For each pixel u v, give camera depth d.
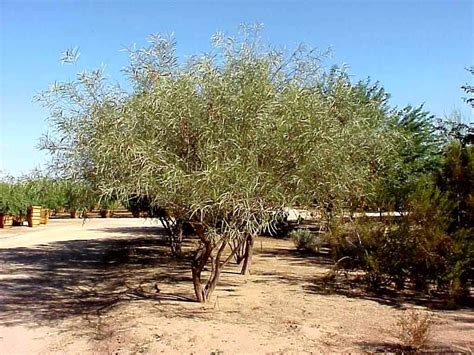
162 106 8.34
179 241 17.84
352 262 12.24
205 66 8.55
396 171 15.66
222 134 8.17
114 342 7.79
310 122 8.23
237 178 7.65
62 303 11.05
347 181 9.05
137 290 11.90
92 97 9.39
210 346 7.32
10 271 15.71
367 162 10.93
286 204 8.27
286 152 8.26
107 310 10.06
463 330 8.48
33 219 34.41
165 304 9.99
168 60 9.88
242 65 8.62
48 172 10.52
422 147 18.55
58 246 22.84
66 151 10.01
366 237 11.85
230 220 8.16
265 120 8.16
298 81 9.40
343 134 8.90
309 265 16.09
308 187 8.56
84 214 12.58
